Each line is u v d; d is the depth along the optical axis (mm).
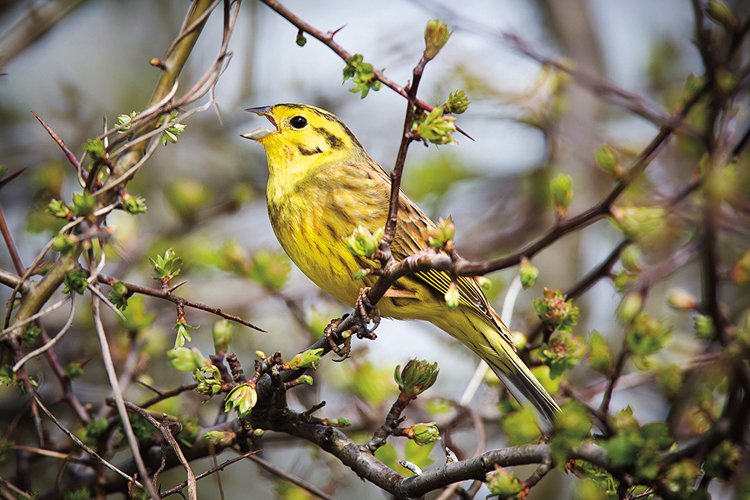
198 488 12328
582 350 7559
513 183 15680
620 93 9180
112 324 11172
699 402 6699
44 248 7250
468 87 13906
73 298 6973
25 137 14266
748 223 6406
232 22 7605
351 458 7344
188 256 11961
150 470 8336
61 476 8297
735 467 5945
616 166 6195
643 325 6652
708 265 5672
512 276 13766
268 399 7527
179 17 15461
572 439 5711
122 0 15344
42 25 10883
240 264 10664
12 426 8352
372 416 9984
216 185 14727
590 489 6746
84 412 8516
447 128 6344
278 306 12414
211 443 7836
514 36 10133
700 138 5621
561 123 13883
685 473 5461
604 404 6871
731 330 5758
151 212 14117
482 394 11672
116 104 14953
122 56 15234
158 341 9641
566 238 13961
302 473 11055
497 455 6148
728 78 5801
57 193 10516
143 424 8094
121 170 7684
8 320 7328
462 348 12516
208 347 12430
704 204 5672
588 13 14961
